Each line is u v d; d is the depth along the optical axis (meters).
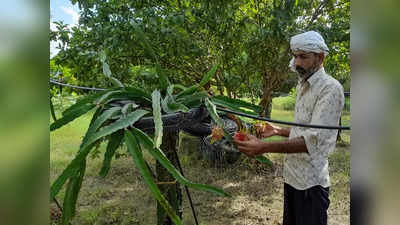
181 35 2.19
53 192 0.80
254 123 1.74
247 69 2.77
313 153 1.38
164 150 1.63
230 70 2.83
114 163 3.92
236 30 2.41
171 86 1.15
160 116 0.90
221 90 3.04
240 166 3.78
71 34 2.45
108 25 2.14
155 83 2.05
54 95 2.05
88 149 0.84
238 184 3.33
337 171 3.64
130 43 2.11
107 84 2.03
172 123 0.98
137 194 3.05
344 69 3.36
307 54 1.44
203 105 1.10
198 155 4.00
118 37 2.04
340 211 2.72
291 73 3.14
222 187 3.24
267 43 2.51
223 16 2.18
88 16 2.30
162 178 1.62
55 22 2.21
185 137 4.22
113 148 0.94
